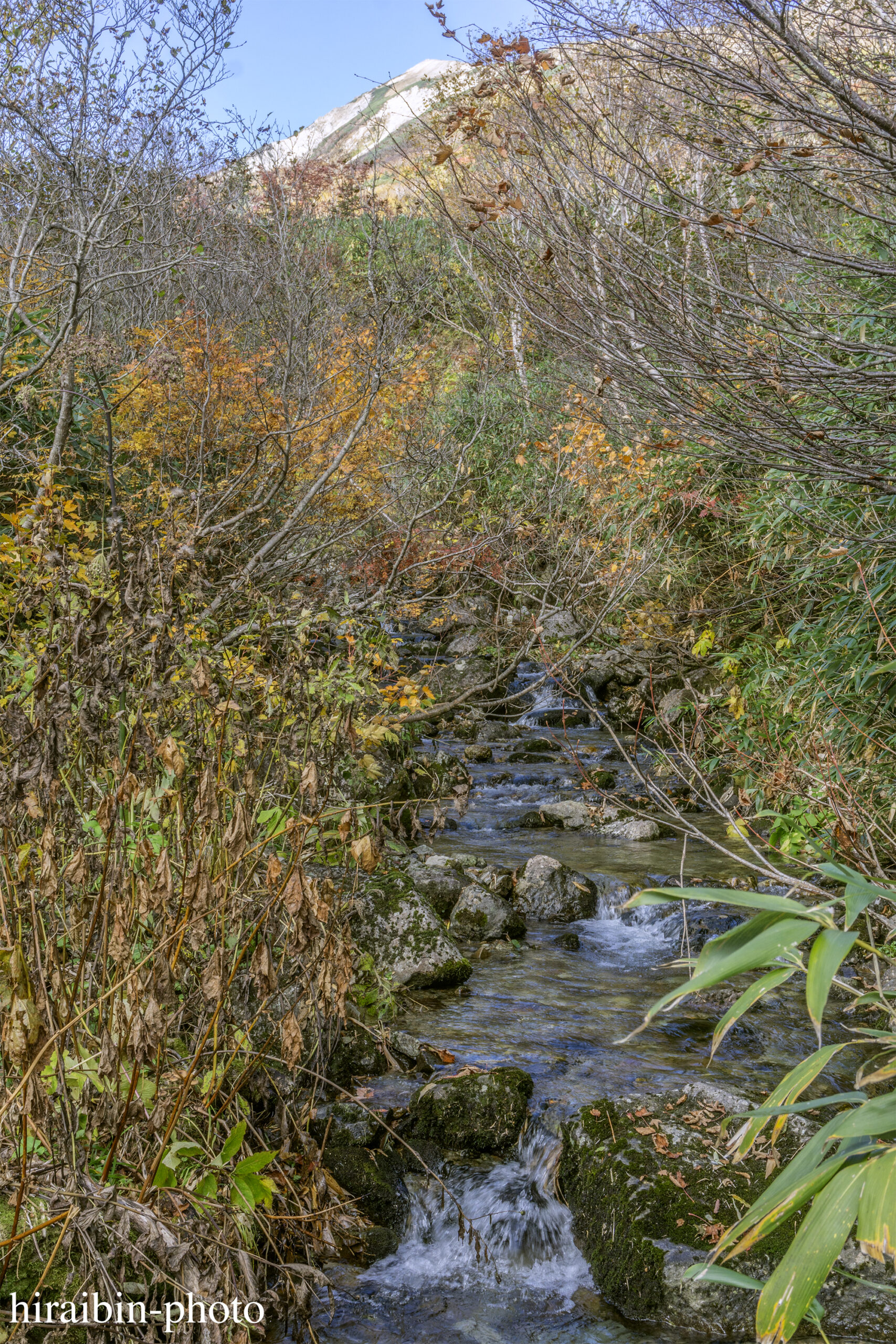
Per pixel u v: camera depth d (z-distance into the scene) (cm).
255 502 668
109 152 651
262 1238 281
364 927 480
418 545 801
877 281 472
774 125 389
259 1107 318
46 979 225
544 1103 362
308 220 1073
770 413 367
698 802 750
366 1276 297
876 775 490
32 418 645
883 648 504
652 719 845
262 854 299
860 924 468
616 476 815
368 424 723
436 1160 343
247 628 472
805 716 582
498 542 823
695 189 434
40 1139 229
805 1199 131
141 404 671
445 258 980
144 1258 218
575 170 397
